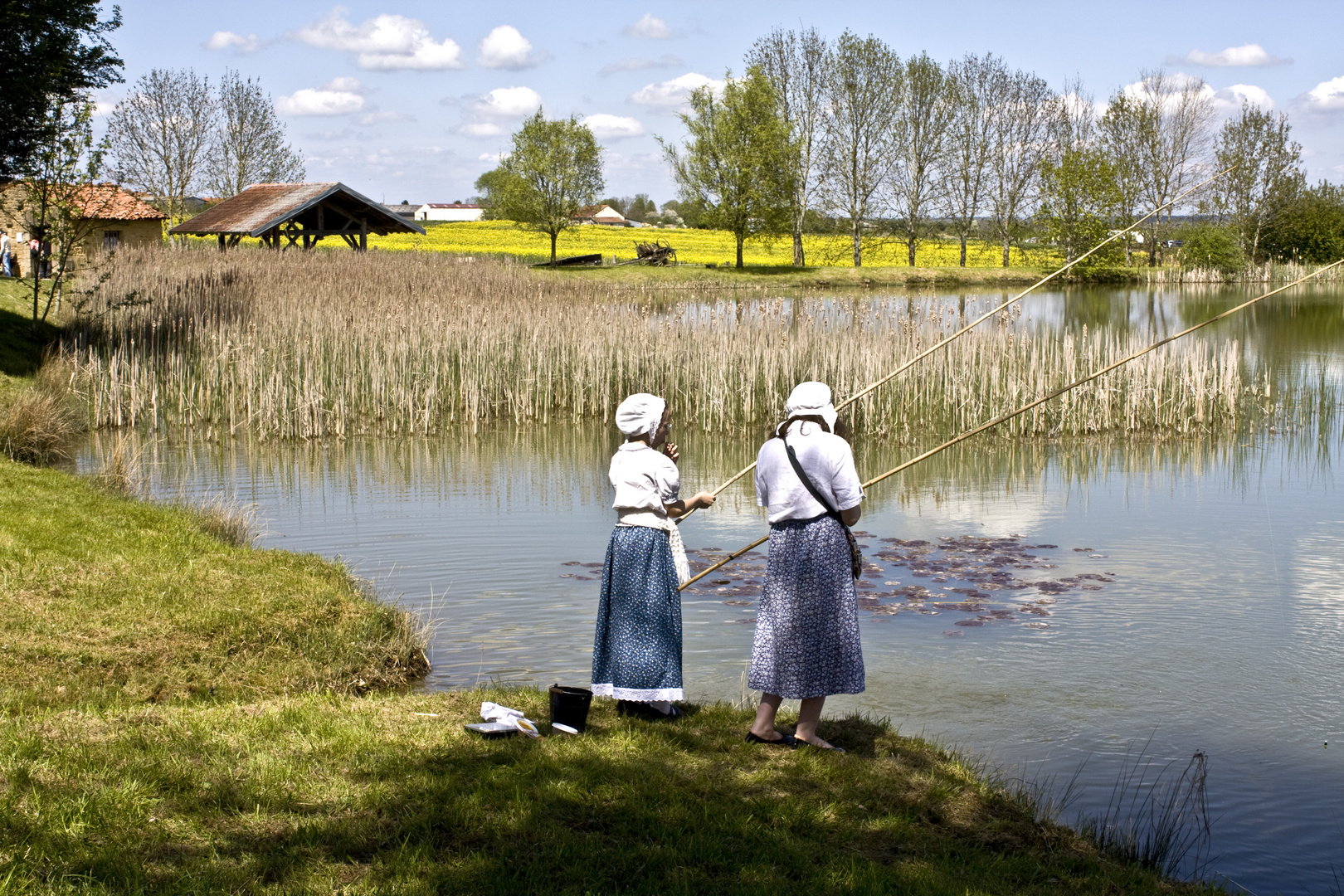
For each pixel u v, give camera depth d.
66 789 4.34
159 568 8.41
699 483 14.40
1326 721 6.59
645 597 5.70
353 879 3.85
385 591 9.27
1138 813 5.35
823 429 5.39
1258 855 4.97
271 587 8.27
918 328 21.88
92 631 7.04
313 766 4.80
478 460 16.02
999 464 15.68
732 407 18.66
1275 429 17.95
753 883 3.95
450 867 3.96
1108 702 6.86
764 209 63.00
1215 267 59.78
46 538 8.68
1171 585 9.58
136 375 18.67
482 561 10.32
